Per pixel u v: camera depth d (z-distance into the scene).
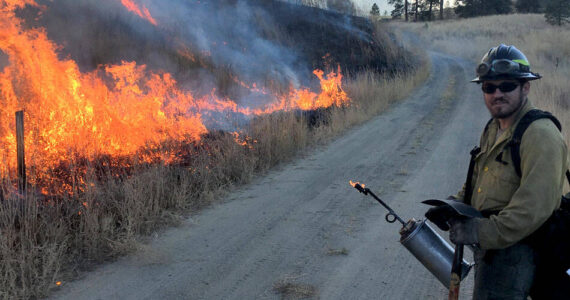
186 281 4.01
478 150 2.21
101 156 6.55
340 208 5.93
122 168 6.38
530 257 1.94
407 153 9.07
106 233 4.62
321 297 3.71
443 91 18.14
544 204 1.77
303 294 3.75
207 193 6.38
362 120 12.66
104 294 3.76
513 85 1.96
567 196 2.07
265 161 8.19
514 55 1.98
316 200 6.29
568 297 1.87
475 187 2.16
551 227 1.88
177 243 4.84
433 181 7.09
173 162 6.88
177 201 5.85
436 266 2.38
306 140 9.90
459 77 22.06
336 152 9.33
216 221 5.51
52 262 3.88
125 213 4.95
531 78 1.94
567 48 28.14
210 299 3.71
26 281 3.77
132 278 4.05
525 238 1.94
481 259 2.08
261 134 8.63
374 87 15.74
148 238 4.93
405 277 4.04
